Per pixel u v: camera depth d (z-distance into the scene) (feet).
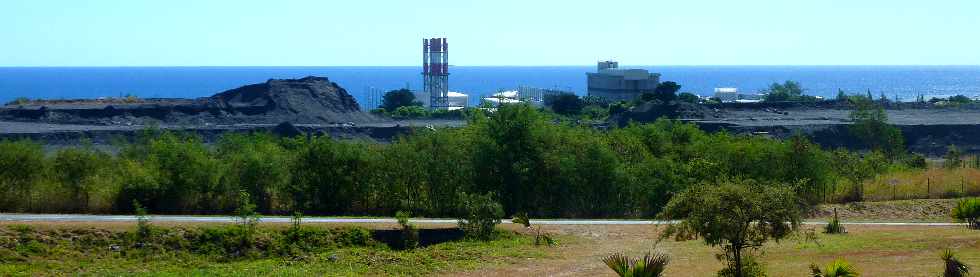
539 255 98.78
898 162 237.45
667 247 103.14
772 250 96.58
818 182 157.79
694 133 193.77
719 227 64.95
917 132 311.47
